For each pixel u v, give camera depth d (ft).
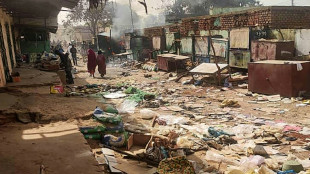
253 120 27.99
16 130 18.85
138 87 48.96
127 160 18.29
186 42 72.79
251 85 40.96
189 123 27.50
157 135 21.34
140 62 87.25
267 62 39.78
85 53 137.08
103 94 41.57
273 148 20.79
